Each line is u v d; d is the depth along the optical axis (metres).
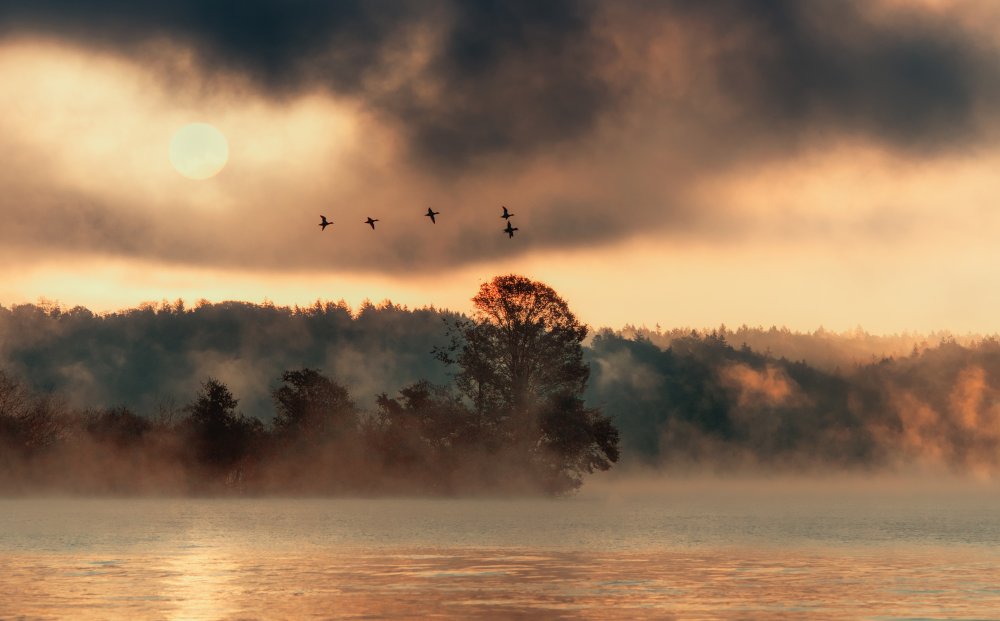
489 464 144.25
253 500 138.75
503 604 44.19
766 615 41.75
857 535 82.94
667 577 53.28
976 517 112.19
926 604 44.56
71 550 66.00
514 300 148.00
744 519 105.56
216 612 42.06
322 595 46.50
